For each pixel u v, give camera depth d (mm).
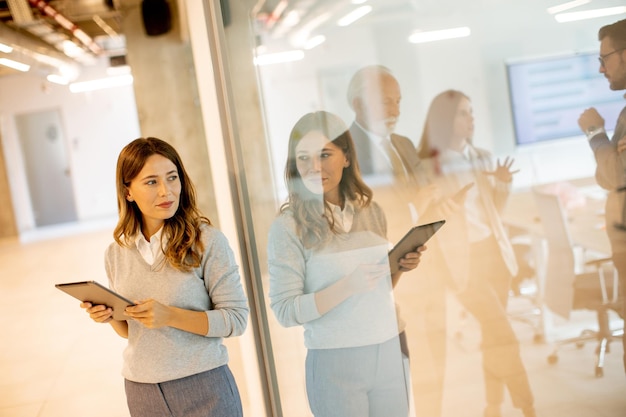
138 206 1858
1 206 14094
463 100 1388
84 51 12031
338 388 1945
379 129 1569
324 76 1685
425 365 1699
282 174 1978
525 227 1410
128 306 1729
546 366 1506
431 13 1368
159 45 7242
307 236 1921
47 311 6598
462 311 1581
